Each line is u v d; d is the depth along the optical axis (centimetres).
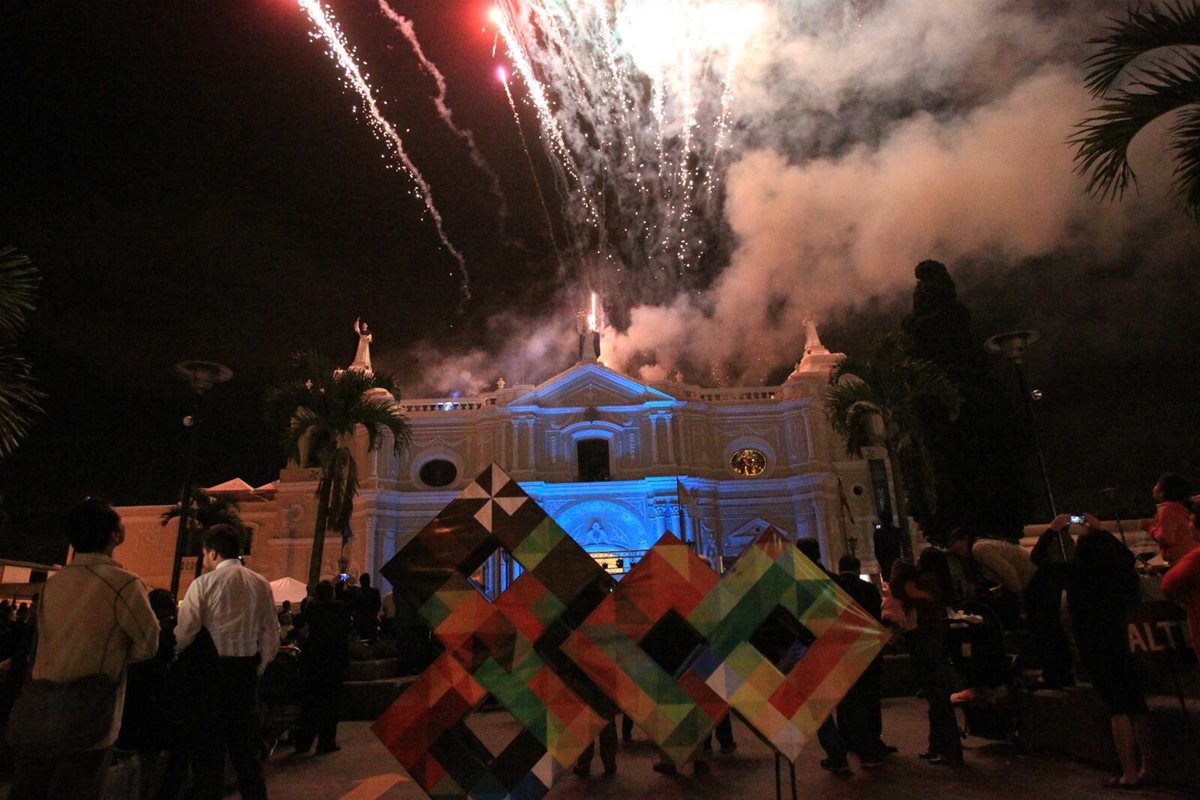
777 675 541
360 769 862
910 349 2852
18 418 1083
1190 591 608
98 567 497
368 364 4547
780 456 3991
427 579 561
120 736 695
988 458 2719
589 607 573
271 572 3816
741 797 682
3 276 1035
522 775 527
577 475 3928
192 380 1809
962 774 730
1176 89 859
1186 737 639
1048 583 832
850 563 876
